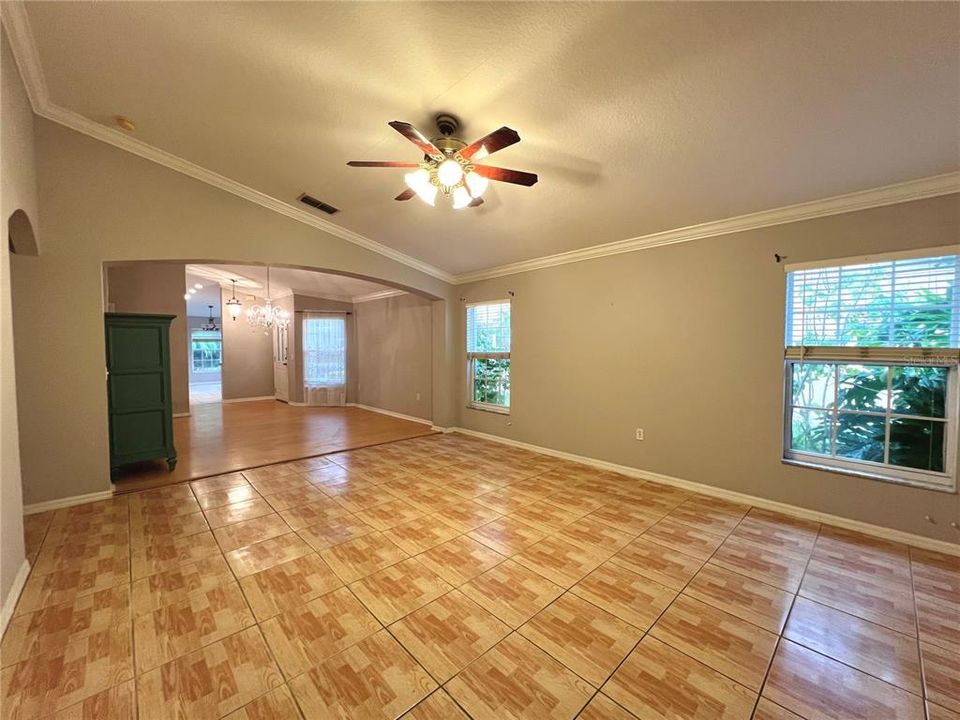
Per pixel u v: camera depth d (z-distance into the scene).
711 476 3.55
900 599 2.10
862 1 1.52
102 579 2.24
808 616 1.98
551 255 4.66
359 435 5.87
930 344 2.60
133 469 4.18
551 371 4.80
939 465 2.64
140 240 3.38
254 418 7.21
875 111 2.04
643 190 3.07
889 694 1.54
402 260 5.31
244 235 3.87
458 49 1.99
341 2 1.81
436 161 2.26
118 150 3.27
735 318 3.37
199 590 2.15
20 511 2.18
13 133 2.23
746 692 1.55
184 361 7.46
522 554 2.56
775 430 3.19
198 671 1.62
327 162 3.27
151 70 2.42
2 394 1.87
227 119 2.84
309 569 2.37
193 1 1.91
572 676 1.62
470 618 1.96
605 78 2.06
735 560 2.48
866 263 2.78
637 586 2.22
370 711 1.46
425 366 6.77
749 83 1.97
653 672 1.64
